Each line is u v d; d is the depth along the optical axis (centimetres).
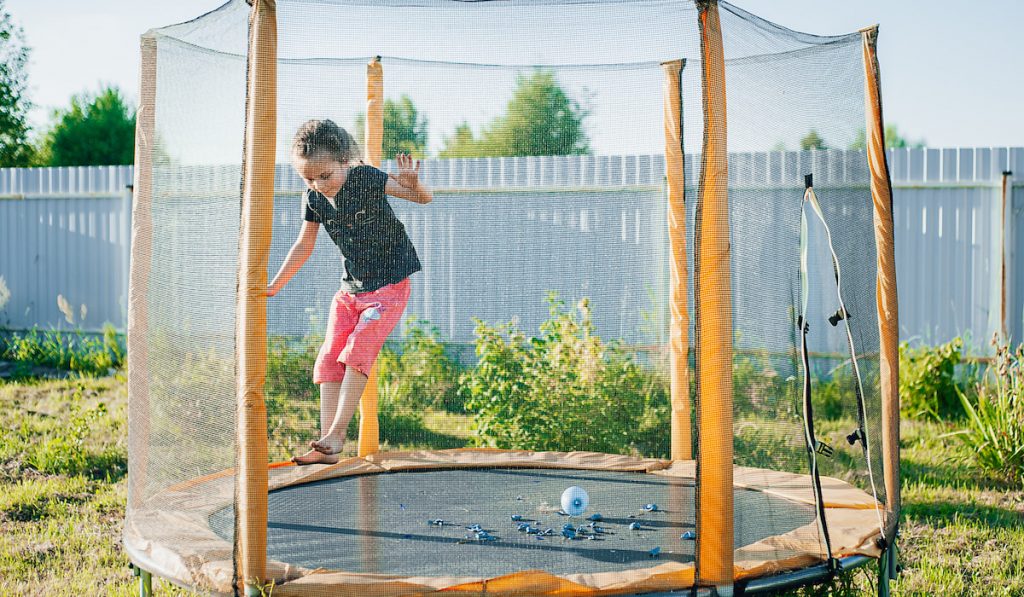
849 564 254
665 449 413
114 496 455
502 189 319
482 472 379
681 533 284
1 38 1897
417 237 316
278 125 244
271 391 294
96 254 868
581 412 416
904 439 586
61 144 2005
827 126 287
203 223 258
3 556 361
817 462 292
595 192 329
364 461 386
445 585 226
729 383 224
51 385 746
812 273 300
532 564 249
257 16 216
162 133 275
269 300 282
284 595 222
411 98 267
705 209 221
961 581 334
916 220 709
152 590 308
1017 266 696
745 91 260
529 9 238
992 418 510
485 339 412
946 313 708
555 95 270
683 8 231
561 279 324
